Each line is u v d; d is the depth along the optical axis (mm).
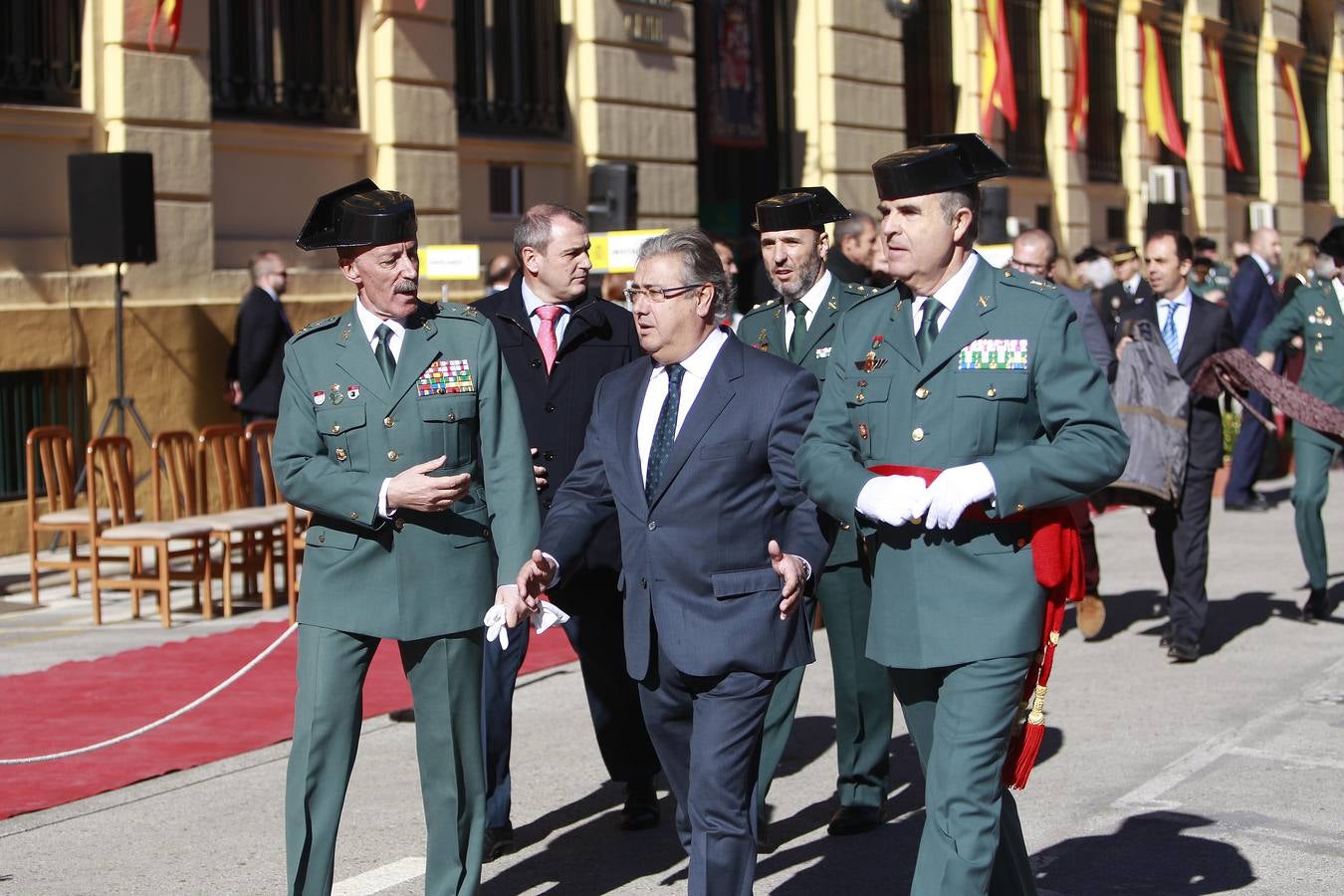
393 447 4648
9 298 11828
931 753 4059
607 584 5656
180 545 12555
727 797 4316
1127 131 27328
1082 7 25688
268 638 9203
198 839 5789
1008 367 4027
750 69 19234
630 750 5805
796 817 6031
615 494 4570
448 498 4523
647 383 4621
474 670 4766
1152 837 5672
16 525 12008
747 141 19188
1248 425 13727
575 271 5953
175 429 12859
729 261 9328
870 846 5695
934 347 4098
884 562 4129
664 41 16984
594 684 5754
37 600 10375
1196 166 29359
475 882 4770
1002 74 22484
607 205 13312
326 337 4770
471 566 4730
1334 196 35875
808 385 4527
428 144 14570
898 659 4070
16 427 12055
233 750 6945
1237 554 11664
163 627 9570
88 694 7906
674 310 4500
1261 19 32406
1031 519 4012
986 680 3979
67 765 6703
